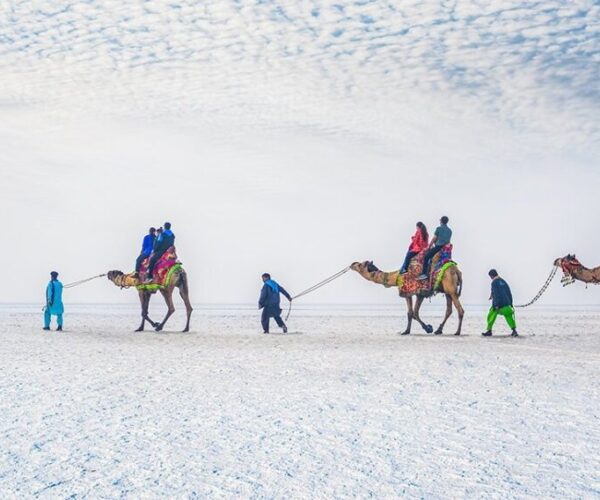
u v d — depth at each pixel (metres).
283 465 8.19
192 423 10.33
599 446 9.04
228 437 9.49
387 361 17.34
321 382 14.07
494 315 25.53
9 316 47.03
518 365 16.53
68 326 33.25
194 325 35.75
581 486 7.44
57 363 17.12
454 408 11.43
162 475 7.82
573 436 9.56
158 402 11.91
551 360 17.52
